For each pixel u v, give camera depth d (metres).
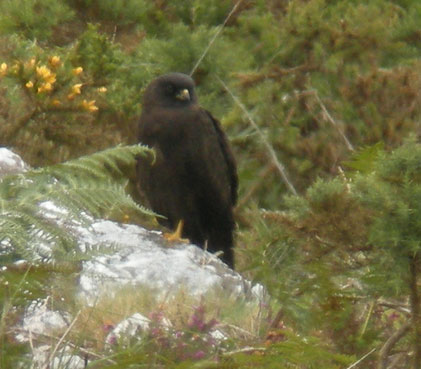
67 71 13.52
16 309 6.55
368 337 7.62
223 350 7.04
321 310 7.68
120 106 14.53
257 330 7.86
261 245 8.05
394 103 15.45
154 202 13.18
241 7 18.22
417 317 7.17
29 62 13.07
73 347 6.82
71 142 13.18
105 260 9.57
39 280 6.19
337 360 6.87
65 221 6.47
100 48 14.96
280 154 15.45
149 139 13.02
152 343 6.93
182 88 13.07
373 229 7.10
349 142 15.48
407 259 7.05
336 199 7.30
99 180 6.52
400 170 7.08
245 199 14.84
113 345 6.96
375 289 7.32
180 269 9.75
